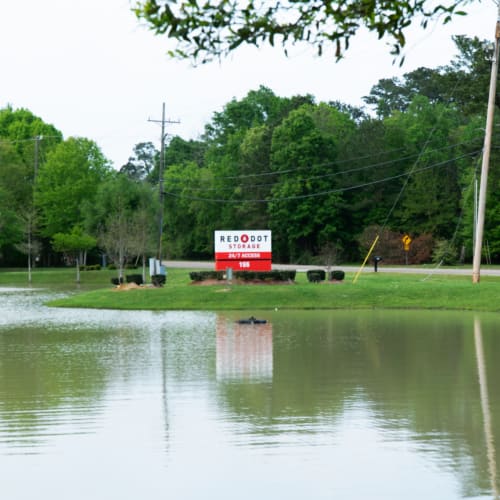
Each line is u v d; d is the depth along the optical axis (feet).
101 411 65.26
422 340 109.60
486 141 180.55
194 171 442.09
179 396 71.15
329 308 166.40
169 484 47.11
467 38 272.51
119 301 181.27
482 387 74.02
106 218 344.90
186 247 447.83
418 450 53.06
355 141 379.35
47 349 105.09
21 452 53.67
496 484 46.29
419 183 344.69
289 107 414.62
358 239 355.97
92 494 45.62
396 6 30.58
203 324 137.90
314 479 47.52
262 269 202.28
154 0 29.30
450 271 250.78
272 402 68.23
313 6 30.53
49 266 420.36
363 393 71.82
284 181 373.20
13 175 394.93
